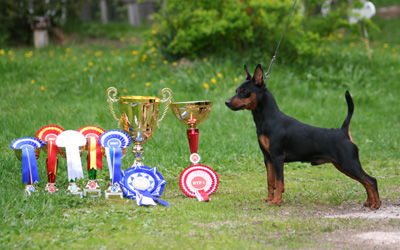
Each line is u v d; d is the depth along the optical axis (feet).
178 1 48.32
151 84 42.42
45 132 20.40
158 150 27.81
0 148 25.61
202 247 13.70
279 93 43.47
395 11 95.76
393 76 51.39
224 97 40.65
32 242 13.97
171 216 17.01
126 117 20.61
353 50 60.29
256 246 13.79
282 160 18.67
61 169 23.59
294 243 14.11
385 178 24.23
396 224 16.16
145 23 86.33
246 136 32.60
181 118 21.22
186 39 46.83
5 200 17.72
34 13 65.26
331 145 18.22
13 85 41.52
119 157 19.44
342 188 22.07
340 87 46.78
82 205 18.25
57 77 43.91
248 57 47.47
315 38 49.29
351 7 51.88
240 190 21.72
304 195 20.63
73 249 13.57
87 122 31.99
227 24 45.93
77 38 71.20
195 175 20.52
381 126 37.73
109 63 47.98
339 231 15.42
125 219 16.42
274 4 47.01
